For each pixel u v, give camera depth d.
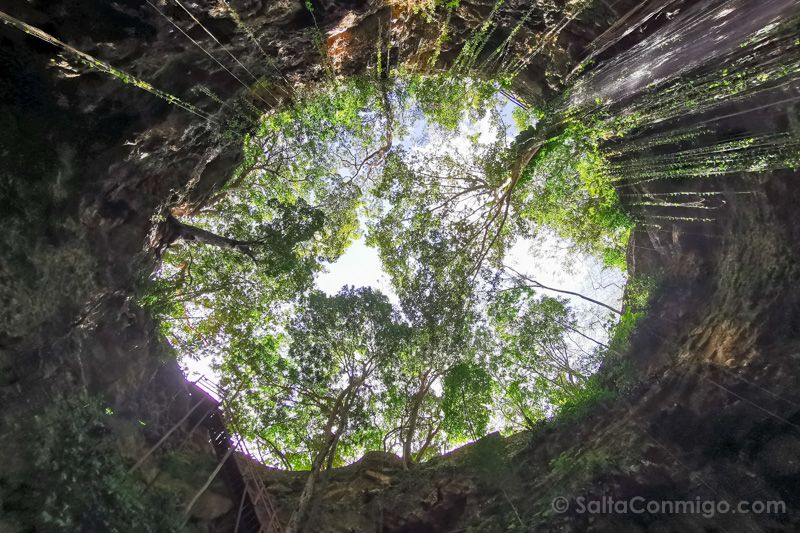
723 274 17.52
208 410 17.23
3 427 9.39
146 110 13.45
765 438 12.77
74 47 10.95
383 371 17.12
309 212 18.19
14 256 10.44
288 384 18.20
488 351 19.44
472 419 17.61
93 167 12.53
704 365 15.53
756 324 14.84
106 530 10.05
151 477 13.48
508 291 20.48
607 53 19.97
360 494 17.56
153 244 16.56
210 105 15.97
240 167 20.69
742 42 14.75
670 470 13.67
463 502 16.27
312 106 20.69
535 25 19.92
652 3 17.17
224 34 14.17
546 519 13.83
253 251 18.19
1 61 10.12
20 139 10.66
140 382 15.52
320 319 16.84
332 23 16.44
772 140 14.99
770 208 15.48
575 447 16.30
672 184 19.61
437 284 19.31
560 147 22.61
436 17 19.80
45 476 9.55
